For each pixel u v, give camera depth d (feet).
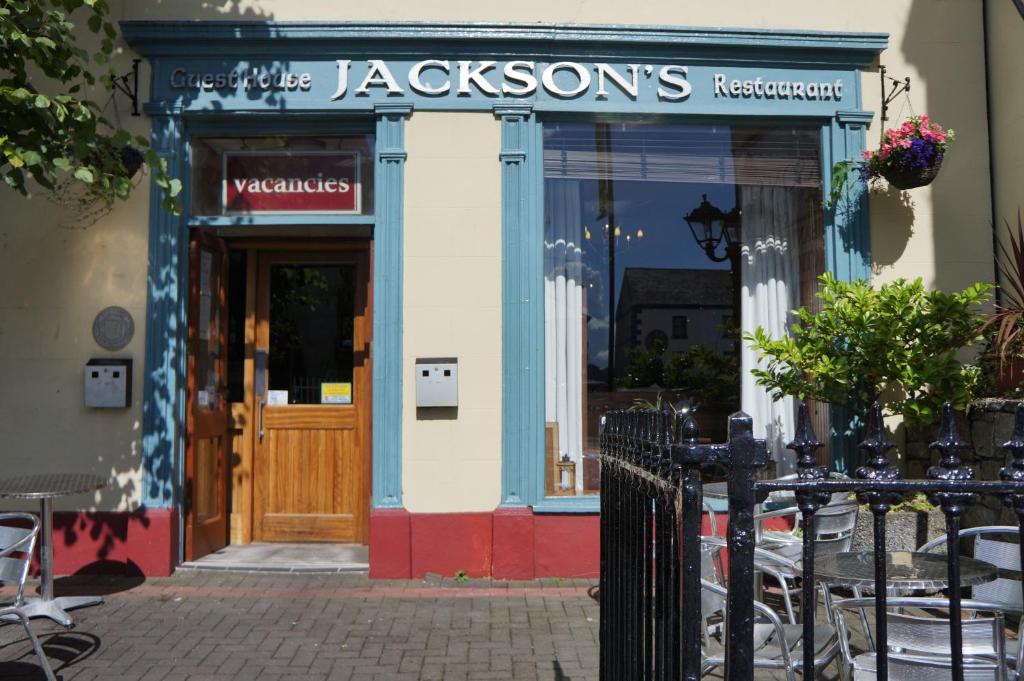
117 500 19.04
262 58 19.49
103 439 19.13
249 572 19.34
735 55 19.98
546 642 15.07
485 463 19.16
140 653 14.44
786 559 12.60
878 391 18.75
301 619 16.25
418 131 19.51
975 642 9.38
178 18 19.42
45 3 17.39
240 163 20.03
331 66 19.54
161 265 19.27
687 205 20.63
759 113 20.03
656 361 20.45
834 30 20.04
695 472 5.89
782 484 6.01
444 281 19.31
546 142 20.13
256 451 21.77
